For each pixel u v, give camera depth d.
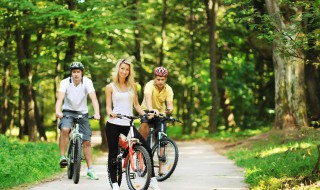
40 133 30.06
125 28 24.33
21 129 33.22
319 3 9.38
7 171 10.98
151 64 40.44
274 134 21.67
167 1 39.59
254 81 38.94
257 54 31.03
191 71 40.91
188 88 46.56
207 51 41.09
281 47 10.48
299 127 10.84
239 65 39.53
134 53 35.31
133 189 9.50
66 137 11.88
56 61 27.33
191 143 32.28
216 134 34.88
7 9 24.52
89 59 24.98
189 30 40.62
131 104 9.80
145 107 11.63
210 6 36.62
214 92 36.94
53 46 25.23
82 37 25.61
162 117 11.38
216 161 17.98
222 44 39.72
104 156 21.80
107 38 27.27
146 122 11.60
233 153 20.27
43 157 14.30
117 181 9.79
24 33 25.91
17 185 10.88
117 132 9.66
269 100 36.31
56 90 28.42
